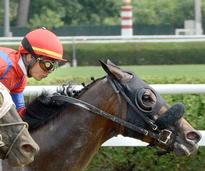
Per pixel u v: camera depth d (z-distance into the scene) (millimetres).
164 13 54125
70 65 34656
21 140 5750
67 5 53500
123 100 7305
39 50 7090
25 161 5773
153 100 7293
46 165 7250
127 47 35188
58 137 7309
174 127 7285
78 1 54125
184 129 7297
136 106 7262
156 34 47250
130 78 7340
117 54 35188
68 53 34625
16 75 7062
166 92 9266
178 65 34344
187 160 9812
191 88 9289
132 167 9867
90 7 54406
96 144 7367
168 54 35188
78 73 26406
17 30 44344
